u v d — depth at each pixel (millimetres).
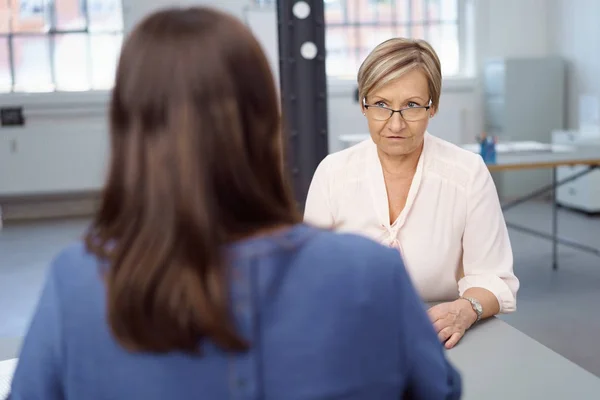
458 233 1937
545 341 4035
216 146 700
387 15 8352
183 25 718
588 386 1390
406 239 1944
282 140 769
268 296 718
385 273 756
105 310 716
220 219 707
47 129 7520
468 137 8398
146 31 724
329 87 8016
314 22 3584
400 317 764
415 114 1860
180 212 685
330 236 763
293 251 733
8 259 6172
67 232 7125
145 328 688
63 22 7734
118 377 720
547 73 7910
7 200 7875
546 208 7699
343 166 2023
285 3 3562
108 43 7824
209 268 688
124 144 724
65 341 742
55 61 7762
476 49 8320
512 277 1900
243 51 721
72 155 7582
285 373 716
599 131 7047
